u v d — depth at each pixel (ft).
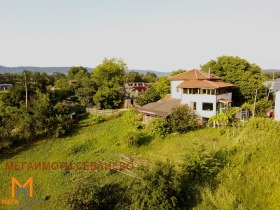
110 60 199.41
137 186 56.18
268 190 48.96
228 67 126.72
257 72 128.88
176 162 70.13
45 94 148.97
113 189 64.08
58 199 59.62
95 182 61.11
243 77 120.88
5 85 277.44
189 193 54.54
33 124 108.17
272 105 116.47
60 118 114.73
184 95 111.75
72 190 56.85
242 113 102.47
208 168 58.34
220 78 120.67
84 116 144.05
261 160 59.31
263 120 78.84
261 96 120.78
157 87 170.40
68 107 142.10
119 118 133.39
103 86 185.57
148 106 121.80
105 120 132.77
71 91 191.01
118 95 169.89
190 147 64.39
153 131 97.14
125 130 112.16
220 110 103.86
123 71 207.62
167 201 50.60
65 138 109.50
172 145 88.28
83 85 192.44
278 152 60.95
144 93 171.32
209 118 101.35
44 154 94.17
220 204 47.78
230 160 62.34
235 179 54.44
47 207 62.54
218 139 84.02
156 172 54.95
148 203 51.55
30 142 105.40
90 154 91.04
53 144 103.24
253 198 48.08
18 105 141.90
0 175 79.77
